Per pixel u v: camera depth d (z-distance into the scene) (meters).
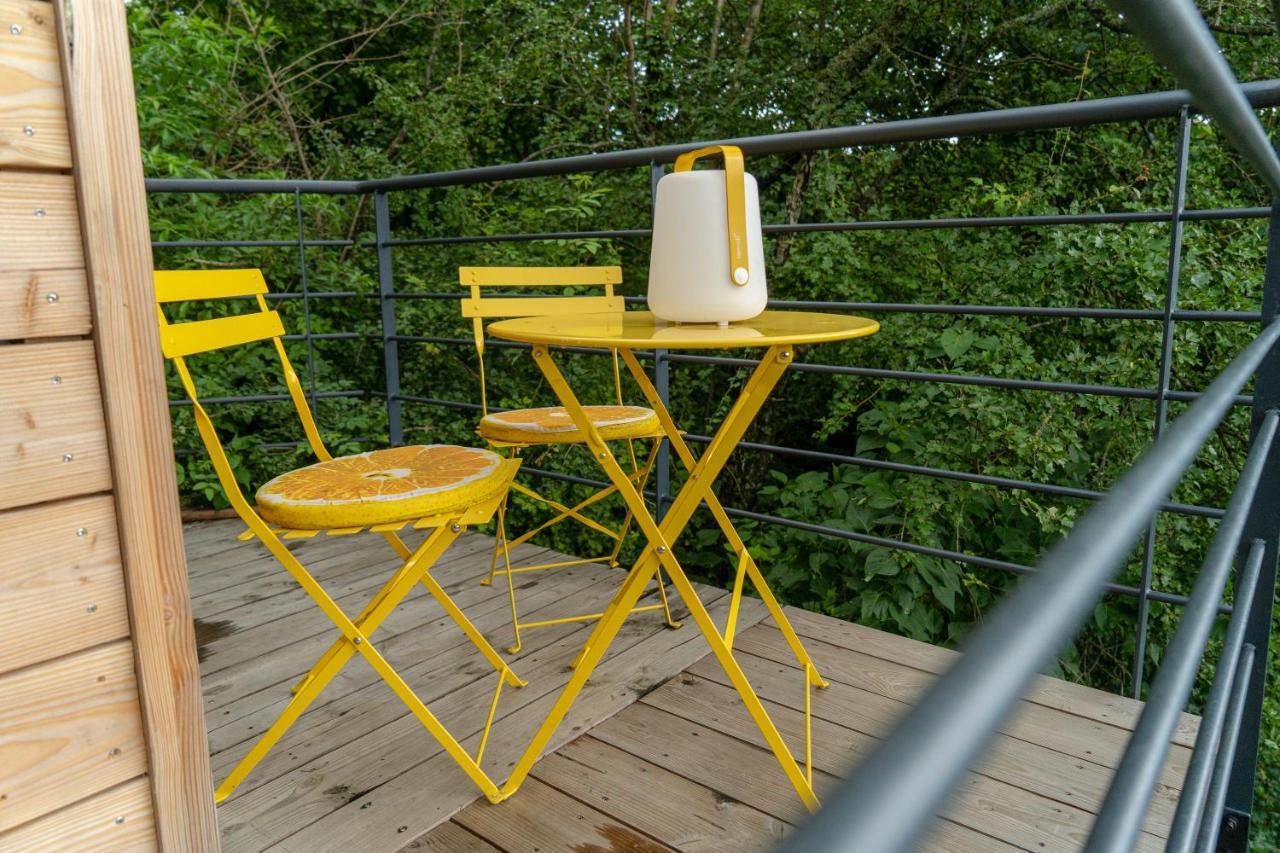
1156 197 4.91
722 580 5.71
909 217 6.20
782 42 6.52
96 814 0.91
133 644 0.93
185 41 5.07
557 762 1.47
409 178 2.91
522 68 6.29
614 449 4.91
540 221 5.65
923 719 0.15
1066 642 0.19
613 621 1.36
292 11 6.70
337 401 4.49
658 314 1.36
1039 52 6.14
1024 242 5.05
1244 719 1.35
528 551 2.59
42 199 0.85
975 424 4.32
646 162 2.37
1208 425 0.46
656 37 6.59
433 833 1.30
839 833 0.12
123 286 0.90
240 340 1.46
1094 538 0.24
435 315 4.99
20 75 0.82
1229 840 1.38
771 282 5.67
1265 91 1.46
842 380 5.23
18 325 0.84
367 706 1.67
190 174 4.84
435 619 2.08
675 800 1.37
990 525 4.59
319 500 1.29
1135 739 0.36
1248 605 1.10
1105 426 4.33
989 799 1.37
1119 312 1.77
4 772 0.85
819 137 2.06
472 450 1.63
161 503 0.95
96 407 0.90
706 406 6.20
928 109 6.51
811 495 4.44
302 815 1.34
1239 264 4.31
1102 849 0.26
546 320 1.53
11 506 0.84
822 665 1.82
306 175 5.76
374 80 6.33
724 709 1.64
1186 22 0.48
